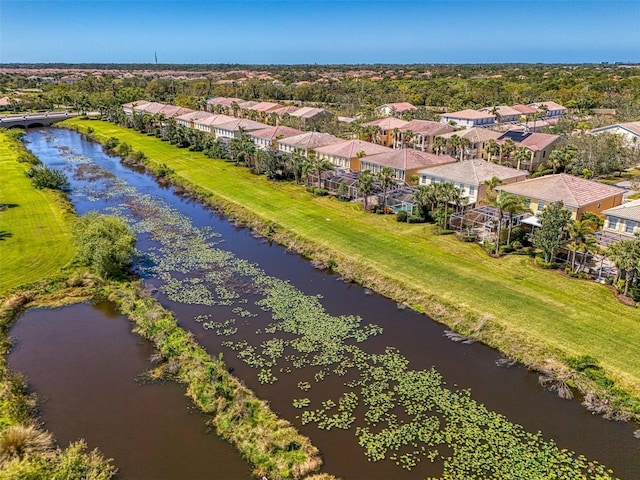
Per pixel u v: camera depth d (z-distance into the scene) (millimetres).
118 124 164375
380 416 34031
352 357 40719
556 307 45531
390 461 30188
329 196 81750
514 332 41906
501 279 51344
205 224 72812
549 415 33906
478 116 137125
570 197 60750
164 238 66750
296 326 45281
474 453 30828
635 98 153250
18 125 164500
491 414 34062
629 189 80688
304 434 32250
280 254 61750
